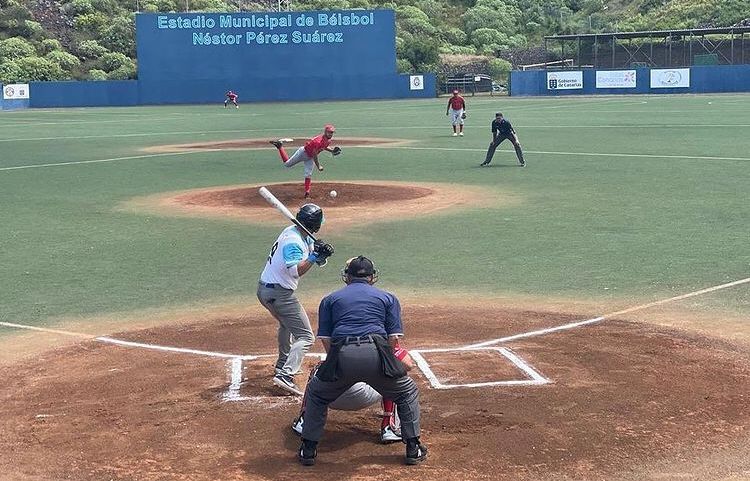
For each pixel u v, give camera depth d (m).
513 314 10.53
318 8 109.88
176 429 7.12
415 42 95.38
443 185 22.38
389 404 6.80
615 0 117.44
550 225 16.44
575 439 6.71
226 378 8.38
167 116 60.28
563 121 45.31
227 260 14.09
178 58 76.75
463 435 6.83
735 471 6.15
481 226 16.56
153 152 34.00
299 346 7.97
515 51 103.25
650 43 89.56
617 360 8.64
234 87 77.31
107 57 93.00
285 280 7.84
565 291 11.59
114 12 103.25
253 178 25.02
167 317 10.78
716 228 15.66
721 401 7.48
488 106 62.88
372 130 42.69
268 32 76.75
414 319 10.38
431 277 12.60
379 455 6.57
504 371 8.35
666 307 10.65
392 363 6.33
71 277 13.11
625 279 12.12
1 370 8.80
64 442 6.91
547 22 115.50
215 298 11.71
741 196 19.23
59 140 40.66
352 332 6.39
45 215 19.03
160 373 8.58
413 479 6.11
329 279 12.66
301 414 6.90
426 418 7.19
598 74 75.00
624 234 15.35
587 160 27.38
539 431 6.88
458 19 117.25
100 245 15.57
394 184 22.69
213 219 18.09
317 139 20.00
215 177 25.50
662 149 30.06
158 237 16.23
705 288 11.50
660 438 6.71
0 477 6.30
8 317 10.89
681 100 63.97
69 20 98.44
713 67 71.50
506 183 22.53
